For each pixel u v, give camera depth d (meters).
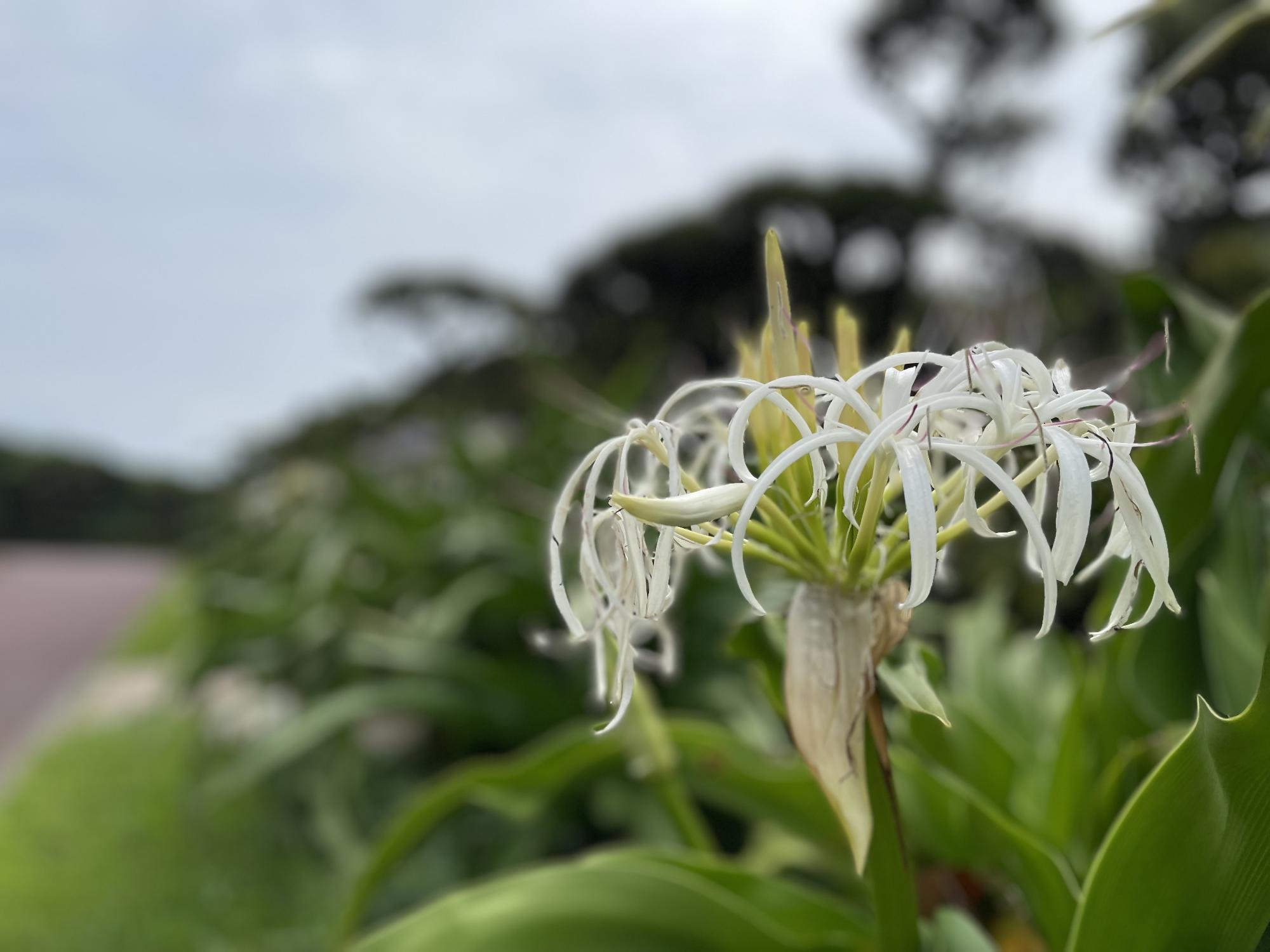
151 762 1.98
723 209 6.32
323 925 1.19
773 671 0.41
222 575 2.03
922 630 1.21
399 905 1.17
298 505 2.57
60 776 1.95
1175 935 0.34
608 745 0.57
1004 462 0.41
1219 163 2.53
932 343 0.44
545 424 1.82
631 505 0.28
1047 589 0.25
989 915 0.64
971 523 0.28
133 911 1.32
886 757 0.34
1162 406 0.52
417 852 1.25
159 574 6.67
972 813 0.48
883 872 0.35
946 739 0.50
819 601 0.33
